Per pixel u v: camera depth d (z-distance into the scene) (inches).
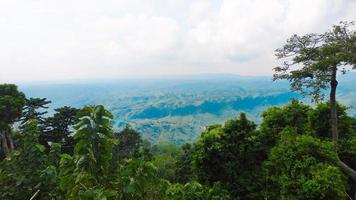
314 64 852.6
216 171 942.4
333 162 748.0
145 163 235.5
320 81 872.3
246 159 944.3
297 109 1005.2
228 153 931.3
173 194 390.6
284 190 714.8
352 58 812.0
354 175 826.2
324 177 663.1
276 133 963.3
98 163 208.1
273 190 865.5
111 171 230.1
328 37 894.4
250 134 955.3
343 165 832.3
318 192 654.5
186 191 398.6
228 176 927.0
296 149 748.0
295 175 709.9
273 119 995.9
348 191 876.6
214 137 949.8
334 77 888.3
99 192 189.9
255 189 903.7
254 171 931.3
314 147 740.7
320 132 973.8
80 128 208.5
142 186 226.7
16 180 270.7
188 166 1378.0
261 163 941.8
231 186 916.0
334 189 654.5
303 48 894.4
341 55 816.9
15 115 1692.9
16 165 282.7
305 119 994.1
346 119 1006.4
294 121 992.2
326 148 746.8
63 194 271.4
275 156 773.3
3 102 1622.8
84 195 186.9
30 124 294.4
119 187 219.6
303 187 668.1
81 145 206.7
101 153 209.9
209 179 938.7
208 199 495.5
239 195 922.1
